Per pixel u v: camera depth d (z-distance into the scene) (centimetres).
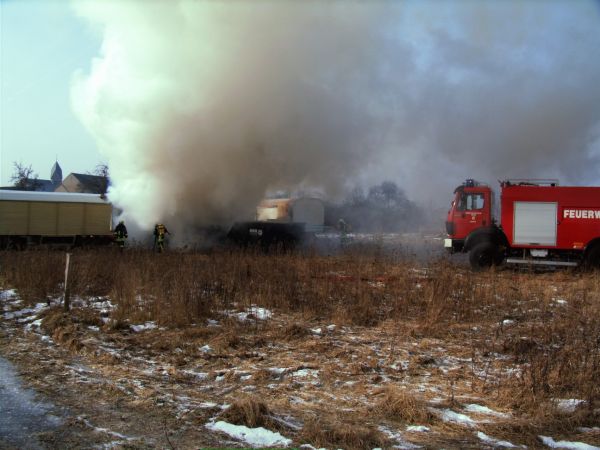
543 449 439
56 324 877
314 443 431
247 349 762
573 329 861
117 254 1673
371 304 1034
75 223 2611
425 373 654
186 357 718
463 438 455
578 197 1711
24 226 2538
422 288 1181
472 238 1798
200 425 467
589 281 1454
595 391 571
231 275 1228
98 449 410
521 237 1750
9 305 1076
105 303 1080
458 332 884
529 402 537
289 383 603
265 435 446
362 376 635
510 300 1123
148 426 461
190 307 966
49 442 421
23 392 546
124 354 719
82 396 538
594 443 454
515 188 1761
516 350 749
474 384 598
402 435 458
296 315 1002
